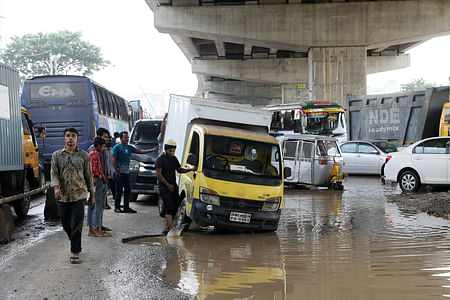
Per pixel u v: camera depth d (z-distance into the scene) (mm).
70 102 17750
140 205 12469
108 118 21609
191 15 38500
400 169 14109
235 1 39344
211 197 8102
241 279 5504
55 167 6363
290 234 8352
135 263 6227
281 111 27547
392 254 6656
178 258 6527
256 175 8523
